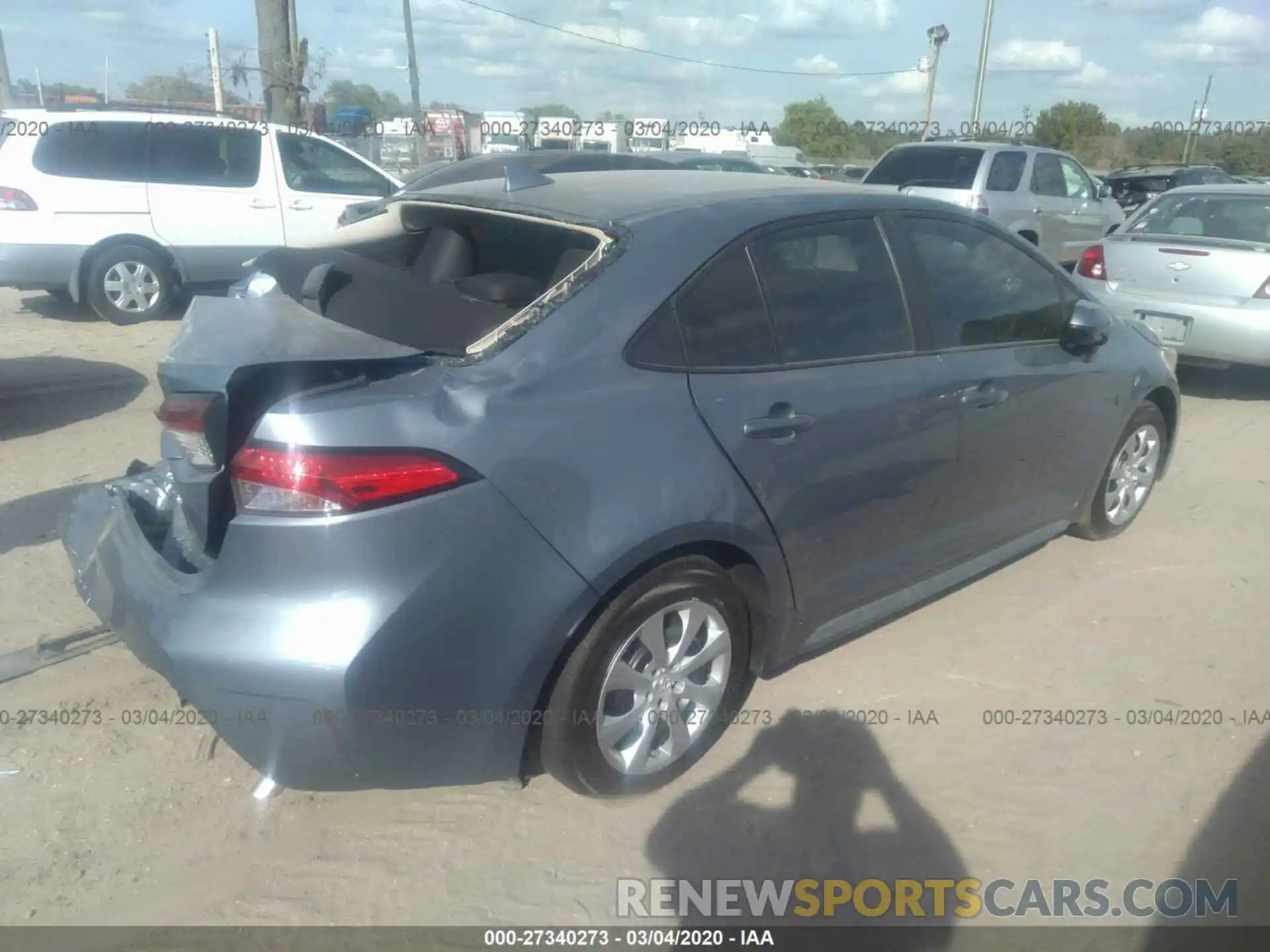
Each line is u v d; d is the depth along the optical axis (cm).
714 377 310
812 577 344
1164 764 343
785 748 345
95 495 361
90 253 934
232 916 270
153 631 268
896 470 359
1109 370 458
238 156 1001
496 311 301
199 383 256
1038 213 1213
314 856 292
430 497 256
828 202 358
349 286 336
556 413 276
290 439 250
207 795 312
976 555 424
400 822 306
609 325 293
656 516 285
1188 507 568
